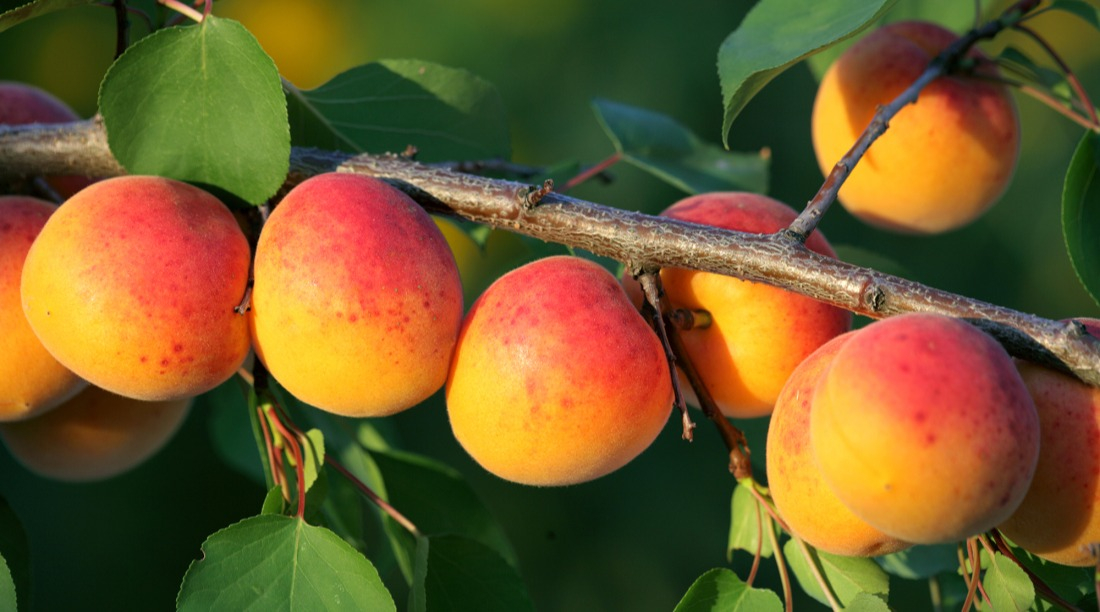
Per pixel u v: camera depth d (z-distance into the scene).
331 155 0.62
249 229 0.61
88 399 0.65
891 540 0.56
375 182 0.58
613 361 0.57
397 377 0.57
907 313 0.55
